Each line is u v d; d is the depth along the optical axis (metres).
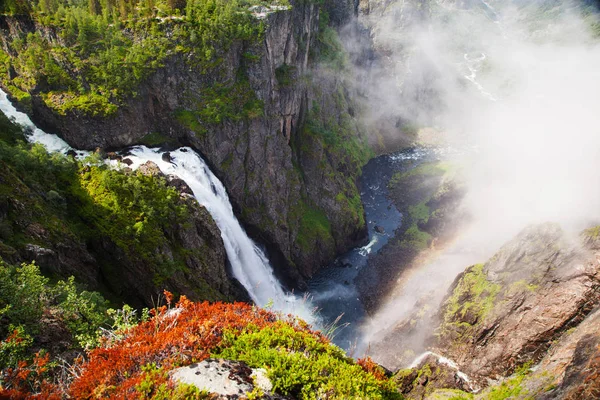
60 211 45.09
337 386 14.71
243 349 15.35
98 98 54.75
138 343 14.91
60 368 19.20
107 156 55.34
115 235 46.41
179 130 60.56
